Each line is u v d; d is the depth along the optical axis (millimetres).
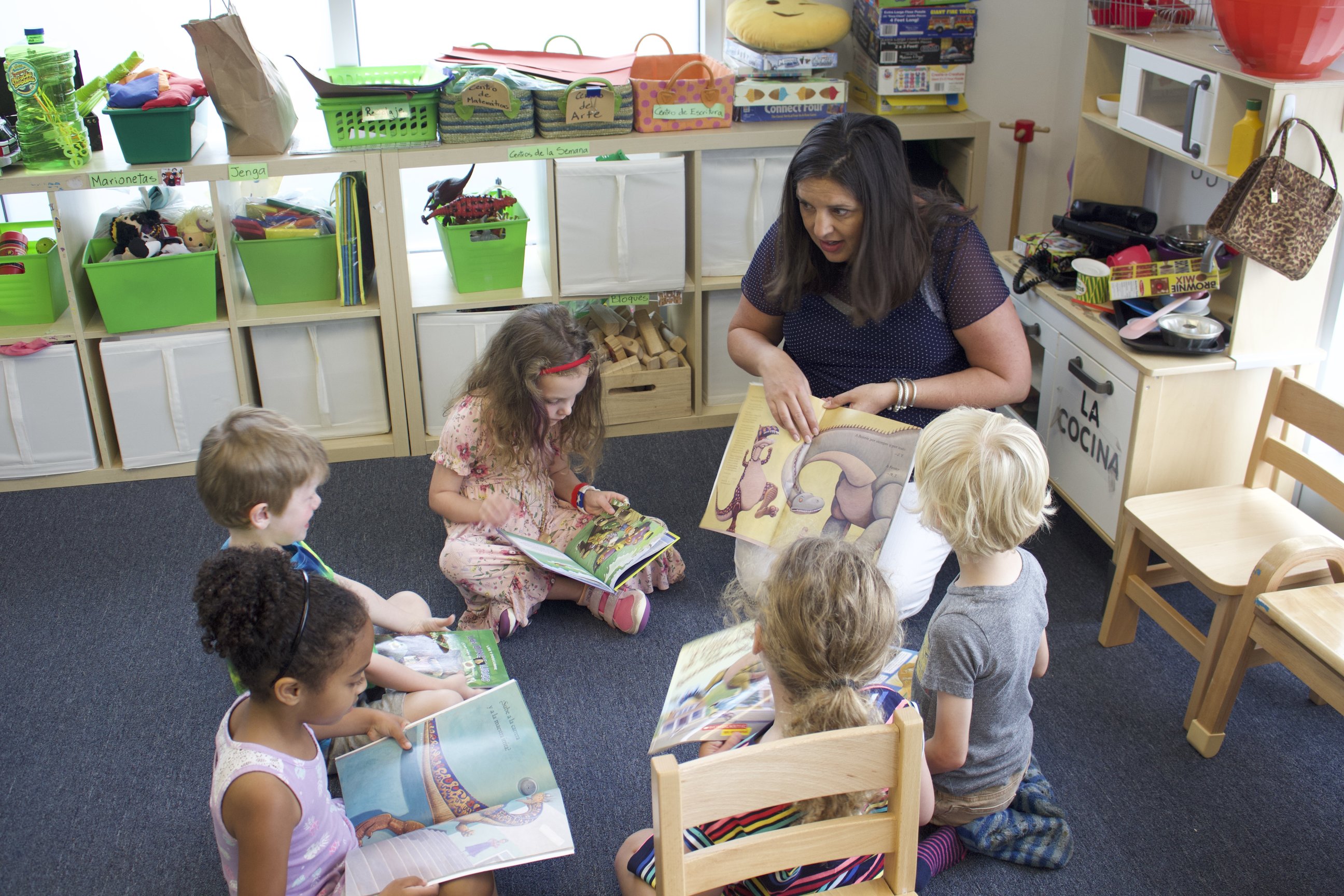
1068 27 3229
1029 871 1779
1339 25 1894
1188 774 1964
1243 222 2053
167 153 2715
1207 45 2293
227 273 2820
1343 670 1641
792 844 1253
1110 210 2635
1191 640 2059
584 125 2889
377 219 2834
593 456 2477
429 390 3072
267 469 1694
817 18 2957
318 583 1372
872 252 2053
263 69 2711
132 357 2844
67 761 2039
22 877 1792
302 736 1436
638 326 3281
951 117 3051
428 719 1778
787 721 1368
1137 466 2268
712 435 3223
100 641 2367
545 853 1494
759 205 3045
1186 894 1729
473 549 2334
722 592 2523
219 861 1823
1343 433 1954
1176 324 2227
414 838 1520
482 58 3029
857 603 1303
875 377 2283
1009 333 2197
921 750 1234
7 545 2697
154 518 2814
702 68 2941
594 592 2406
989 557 1553
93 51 3055
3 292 2797
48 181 2643
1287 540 1833
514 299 3023
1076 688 2182
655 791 1159
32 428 2873
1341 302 2324
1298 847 1809
